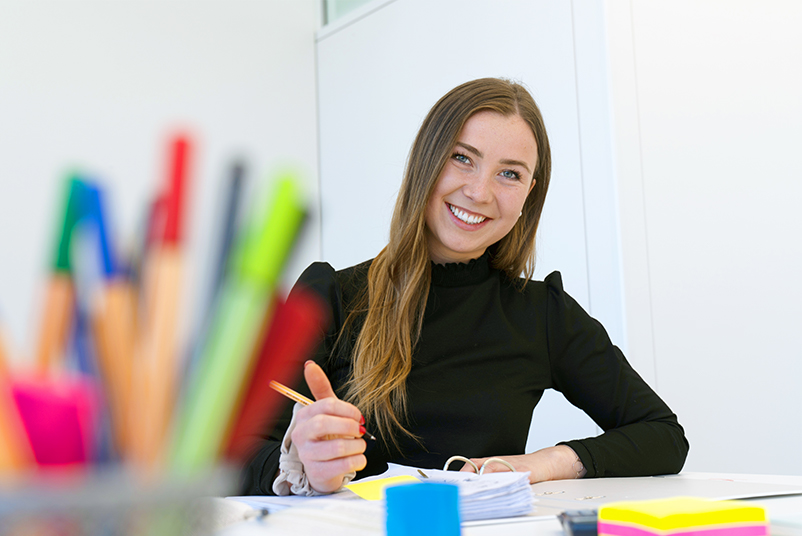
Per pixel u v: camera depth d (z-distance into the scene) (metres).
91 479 0.19
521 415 1.30
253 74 3.21
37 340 0.22
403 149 3.06
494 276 1.44
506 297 1.43
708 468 2.22
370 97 3.21
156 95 2.88
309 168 3.37
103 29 2.77
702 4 2.43
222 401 0.22
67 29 2.67
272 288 0.22
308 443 0.86
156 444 0.21
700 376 2.27
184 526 0.20
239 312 0.22
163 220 0.23
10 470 0.20
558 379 1.43
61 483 0.19
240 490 0.97
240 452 0.23
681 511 0.49
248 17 3.21
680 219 2.33
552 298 1.46
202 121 3.01
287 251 0.22
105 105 2.75
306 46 3.42
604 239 2.32
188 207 0.23
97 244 0.22
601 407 1.40
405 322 1.27
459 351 1.33
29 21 2.59
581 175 2.41
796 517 0.61
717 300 2.33
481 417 1.26
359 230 3.22
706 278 2.33
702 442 2.23
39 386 0.21
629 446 1.19
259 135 3.20
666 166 2.34
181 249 0.22
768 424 2.29
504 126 1.30
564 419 2.42
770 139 2.37
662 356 2.24
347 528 0.56
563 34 2.50
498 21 2.73
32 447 0.20
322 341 1.29
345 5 3.44
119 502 0.19
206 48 3.05
